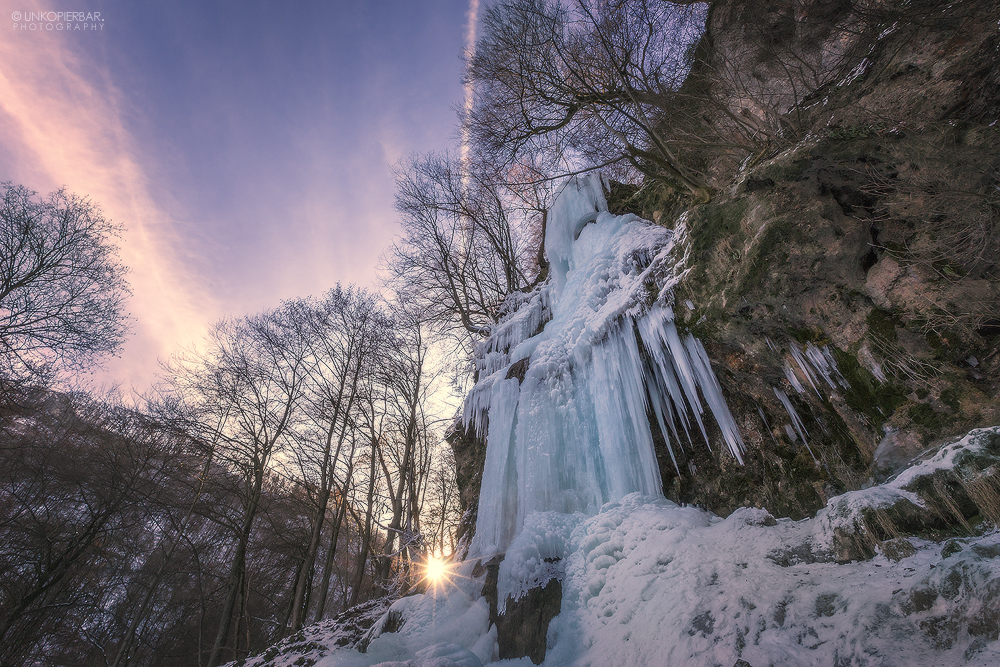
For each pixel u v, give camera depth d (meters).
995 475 3.79
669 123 8.50
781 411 6.45
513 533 8.34
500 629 6.36
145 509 16.41
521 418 9.01
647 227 9.74
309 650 8.55
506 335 12.97
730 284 6.24
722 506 6.80
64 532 15.73
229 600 15.39
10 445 15.74
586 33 8.59
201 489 16.92
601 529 6.76
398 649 7.23
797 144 5.57
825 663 3.25
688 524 6.20
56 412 17.45
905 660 2.90
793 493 6.03
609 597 5.71
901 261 5.12
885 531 4.13
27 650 15.05
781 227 5.64
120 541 17.27
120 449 16.67
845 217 5.39
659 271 7.78
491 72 9.71
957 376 4.75
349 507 18.00
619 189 12.20
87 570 16.84
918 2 5.06
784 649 3.53
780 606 3.95
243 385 19.36
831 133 5.25
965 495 3.95
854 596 3.63
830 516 4.67
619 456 7.55
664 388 7.67
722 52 7.98
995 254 4.48
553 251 12.35
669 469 7.58
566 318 10.11
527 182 11.10
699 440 7.41
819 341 5.78
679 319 7.04
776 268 5.74
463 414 10.93
